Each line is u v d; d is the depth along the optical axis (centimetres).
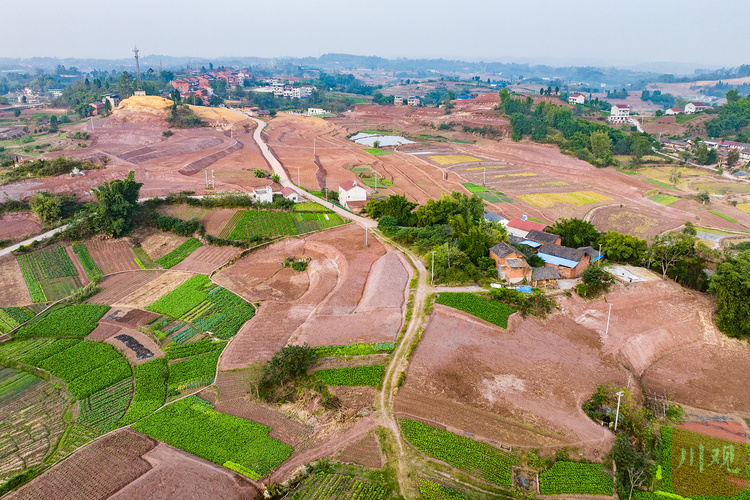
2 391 5984
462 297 7600
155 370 6309
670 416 5712
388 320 7088
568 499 4372
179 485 4444
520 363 6284
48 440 5172
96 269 9188
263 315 7562
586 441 5012
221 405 5628
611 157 19775
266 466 4675
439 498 4275
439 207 10925
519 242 9562
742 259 7388
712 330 7300
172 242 10306
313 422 5303
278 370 5738
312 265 9456
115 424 5375
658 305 7725
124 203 10112
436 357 6319
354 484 4447
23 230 9794
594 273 7831
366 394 5647
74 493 4406
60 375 6253
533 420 5306
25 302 7994
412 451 4822
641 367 6612
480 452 4825
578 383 5984
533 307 7400
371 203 11762
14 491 4475
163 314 7781
